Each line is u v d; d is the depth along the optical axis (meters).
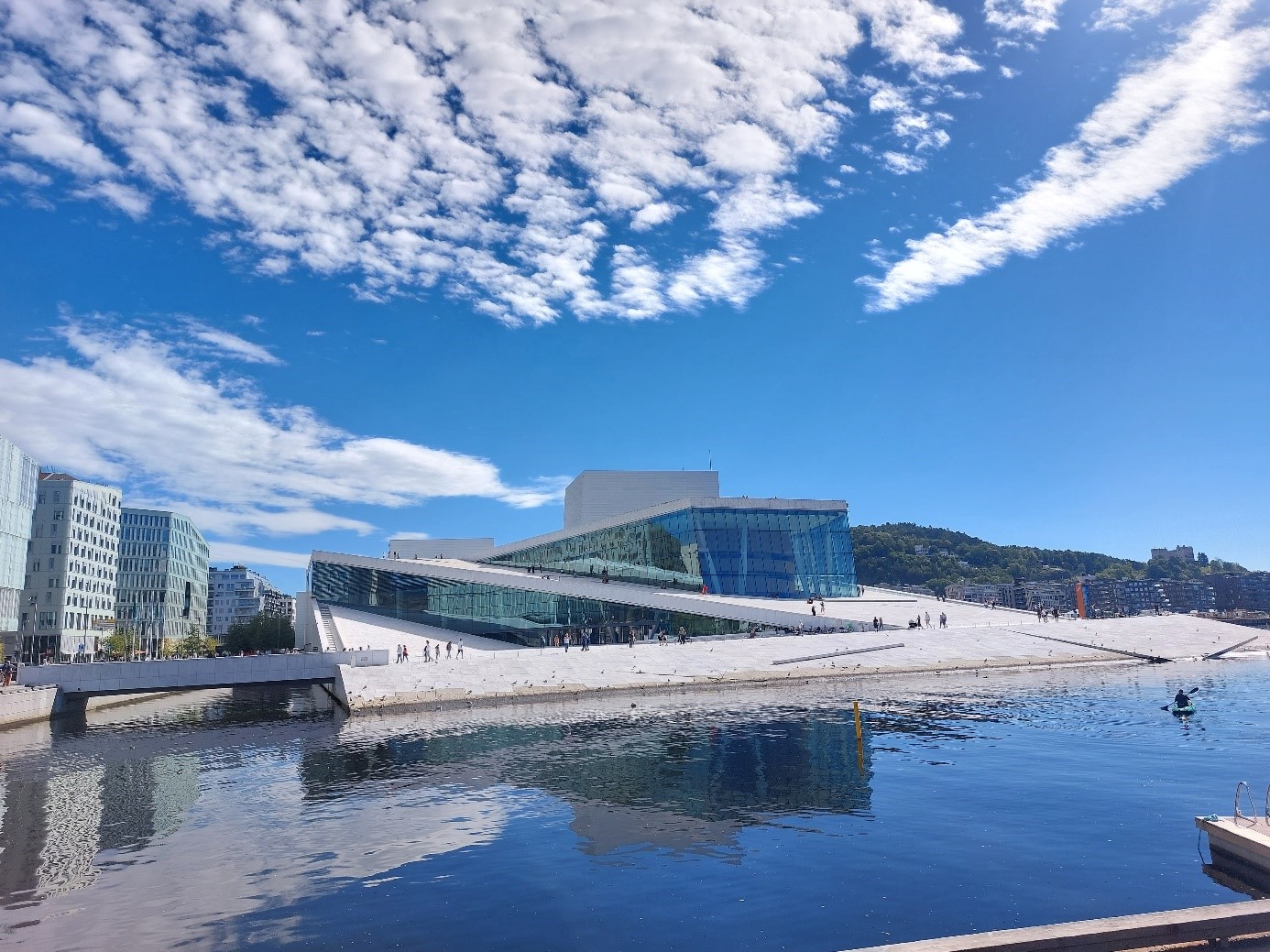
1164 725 32.69
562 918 14.58
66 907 16.22
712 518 83.75
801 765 27.09
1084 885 15.04
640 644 60.41
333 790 26.64
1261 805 20.02
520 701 50.25
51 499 121.62
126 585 154.38
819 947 12.92
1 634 95.94
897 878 15.84
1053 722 34.25
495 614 82.56
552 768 28.38
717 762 28.16
